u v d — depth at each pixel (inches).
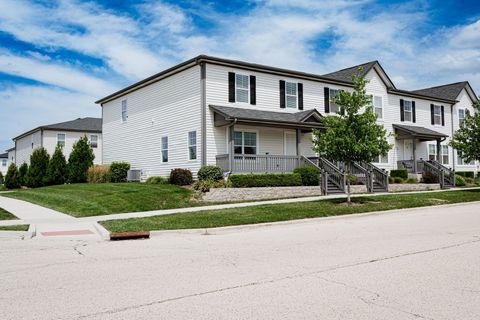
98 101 1296.8
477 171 1507.1
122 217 551.5
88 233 448.5
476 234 408.5
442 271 261.0
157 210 624.4
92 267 278.5
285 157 913.5
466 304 196.5
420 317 179.5
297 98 1023.6
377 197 758.5
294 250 335.3
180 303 199.9
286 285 230.7
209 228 458.6
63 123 1739.7
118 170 1109.1
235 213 558.9
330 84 1091.3
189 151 922.1
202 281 240.4
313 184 879.1
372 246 349.4
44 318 180.2
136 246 365.1
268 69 960.3
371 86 1203.9
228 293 216.1
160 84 1031.6
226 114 820.6
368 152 635.5
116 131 1221.7
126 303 200.5
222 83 905.5
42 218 561.3
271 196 788.6
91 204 669.3
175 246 362.9
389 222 509.4
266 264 284.5
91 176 1112.8
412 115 1315.2
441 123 1403.8
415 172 1194.6
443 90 1521.9
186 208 639.1
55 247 361.4
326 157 674.2
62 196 786.2
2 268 276.1
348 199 666.8
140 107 1110.4
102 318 179.9
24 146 1860.2
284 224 510.3
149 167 1063.6
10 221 525.7
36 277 251.3
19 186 1418.6
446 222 500.1
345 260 295.1
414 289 221.9
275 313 185.0
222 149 898.1
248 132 941.8
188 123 925.8
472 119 951.0
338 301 201.8
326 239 389.1
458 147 959.0
